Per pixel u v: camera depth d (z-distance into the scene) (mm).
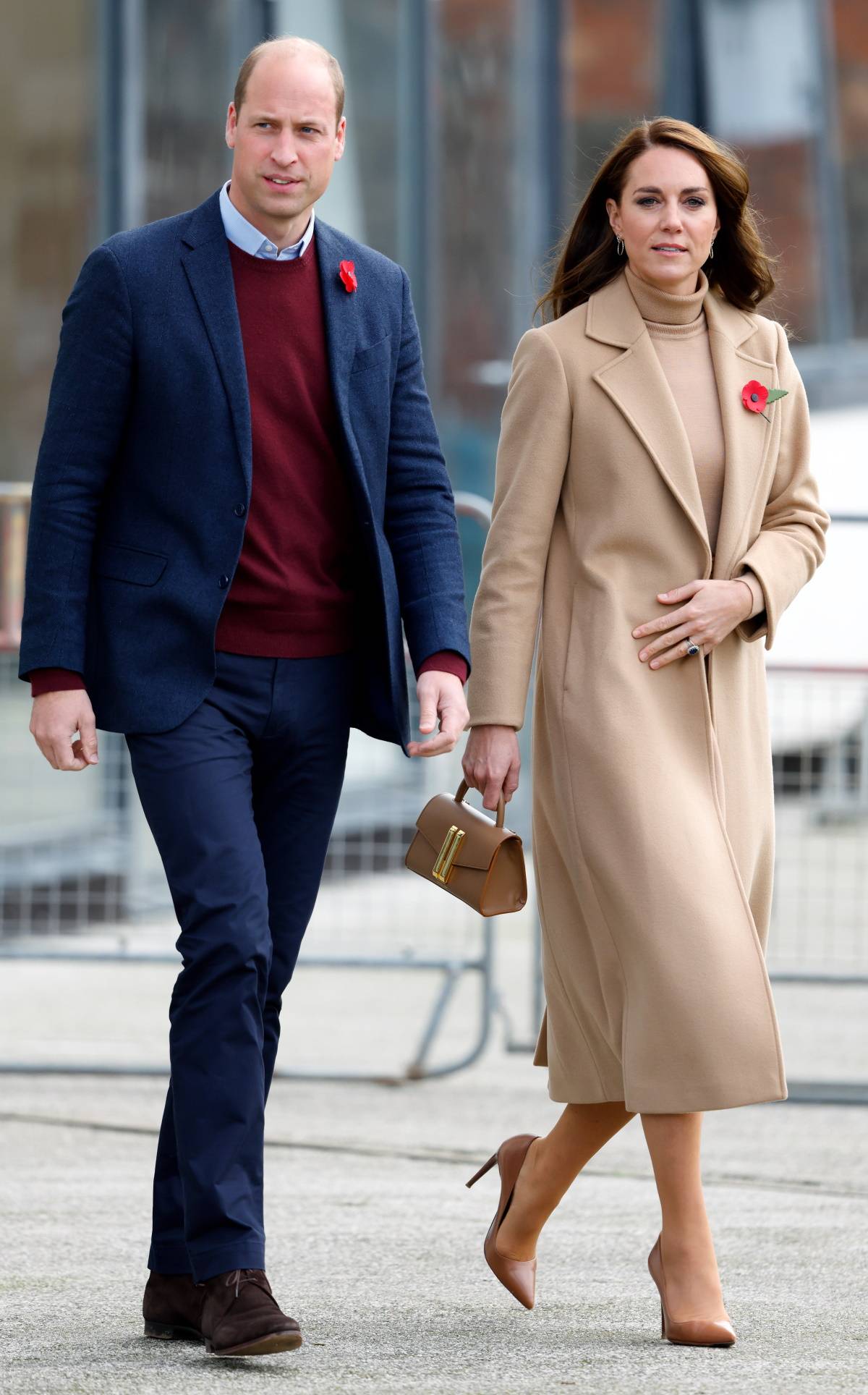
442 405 34906
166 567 10734
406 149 34281
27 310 29656
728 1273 12805
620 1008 11086
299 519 10922
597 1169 16453
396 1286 12344
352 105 33375
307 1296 12086
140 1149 16875
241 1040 10438
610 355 11477
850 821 19984
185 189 30969
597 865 10969
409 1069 20125
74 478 10734
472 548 34625
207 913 10453
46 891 21266
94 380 10688
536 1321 11500
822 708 19922
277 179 10602
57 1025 22672
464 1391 9953
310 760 11094
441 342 34812
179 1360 10547
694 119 39844
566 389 11445
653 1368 10414
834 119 42469
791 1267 13000
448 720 11047
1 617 21391
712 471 11484
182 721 10680
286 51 10703
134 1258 13000
